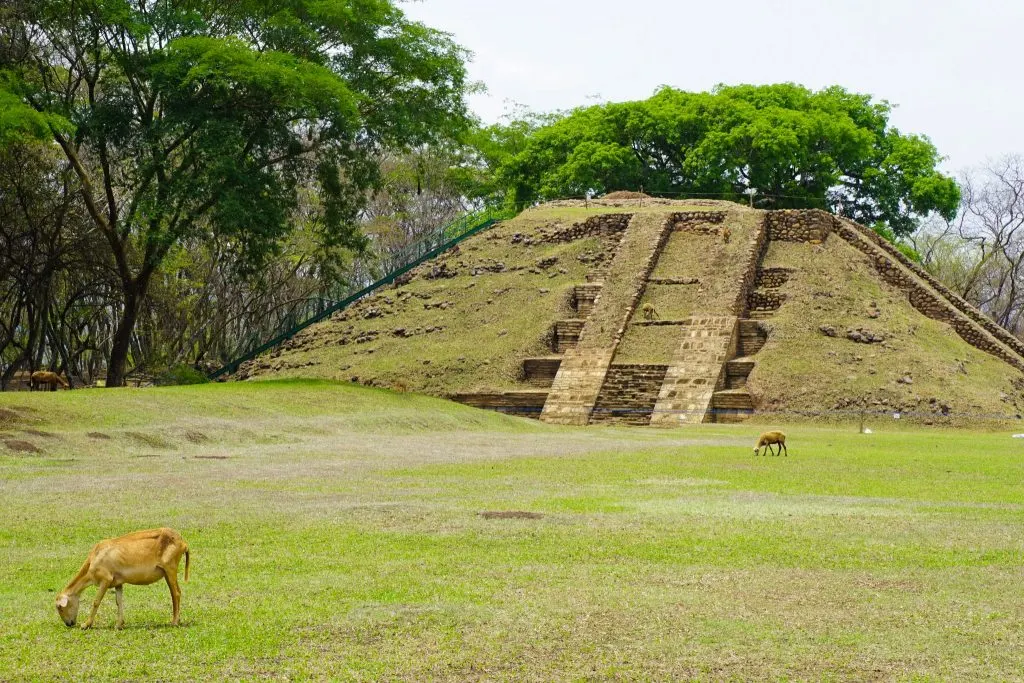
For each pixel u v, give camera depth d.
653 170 75.12
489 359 48.59
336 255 48.88
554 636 8.69
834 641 8.59
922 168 74.75
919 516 15.09
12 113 34.09
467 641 8.55
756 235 53.31
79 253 49.69
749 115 70.50
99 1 38.88
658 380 45.09
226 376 54.03
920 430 39.97
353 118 40.44
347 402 35.47
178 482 18.66
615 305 49.97
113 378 41.66
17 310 49.31
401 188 75.94
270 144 43.00
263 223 41.00
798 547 12.46
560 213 61.44
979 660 8.12
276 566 11.28
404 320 53.91
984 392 44.03
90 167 48.88
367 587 10.32
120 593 8.78
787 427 39.78
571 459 24.58
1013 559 11.84
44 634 8.63
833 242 54.28
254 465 22.00
